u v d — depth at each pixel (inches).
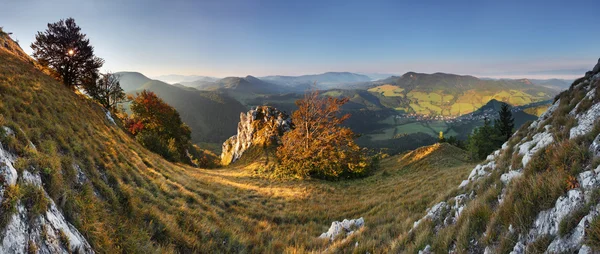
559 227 187.9
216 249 404.5
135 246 297.0
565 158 252.5
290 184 1221.7
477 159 1846.7
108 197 357.1
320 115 1786.4
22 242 173.8
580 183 208.8
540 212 218.5
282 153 1662.2
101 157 479.2
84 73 1332.4
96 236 257.3
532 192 239.6
